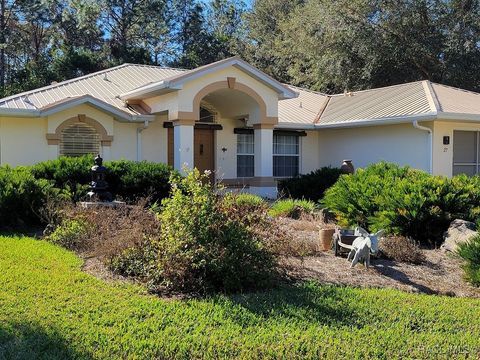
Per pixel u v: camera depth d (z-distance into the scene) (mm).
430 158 16734
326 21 32906
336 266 8422
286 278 7555
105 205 10742
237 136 20109
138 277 7254
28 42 42094
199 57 46781
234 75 16781
